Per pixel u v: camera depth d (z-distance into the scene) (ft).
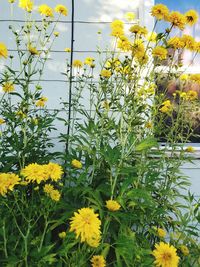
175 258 1.92
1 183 1.98
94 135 3.09
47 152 3.88
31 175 2.01
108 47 4.26
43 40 3.91
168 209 3.45
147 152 3.26
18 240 2.34
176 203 3.41
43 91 4.25
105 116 3.17
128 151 2.79
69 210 2.78
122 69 3.19
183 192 4.19
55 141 4.20
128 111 2.99
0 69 4.20
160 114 3.55
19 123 3.28
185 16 3.03
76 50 4.28
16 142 3.07
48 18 4.24
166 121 4.33
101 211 2.57
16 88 4.20
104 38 4.27
